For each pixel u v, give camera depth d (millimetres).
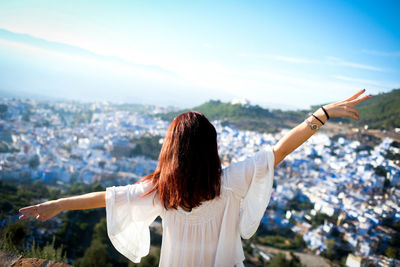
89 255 14266
